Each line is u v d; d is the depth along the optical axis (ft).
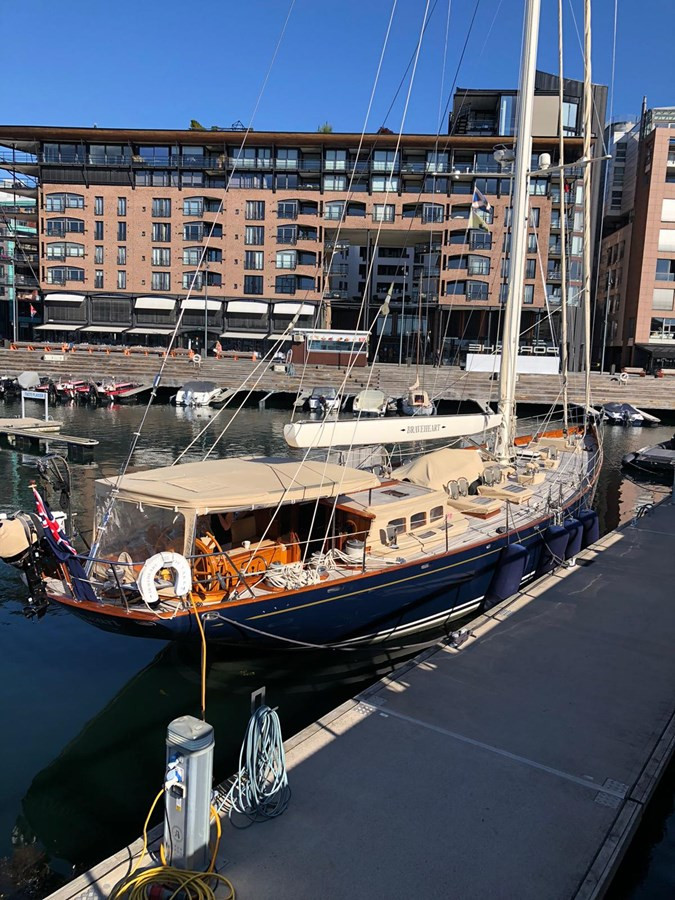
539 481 47.55
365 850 15.48
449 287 199.52
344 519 32.63
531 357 174.81
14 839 20.89
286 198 207.10
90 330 213.25
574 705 22.44
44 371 181.47
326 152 204.44
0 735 26.43
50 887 19.01
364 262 236.43
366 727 20.84
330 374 171.94
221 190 208.95
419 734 20.48
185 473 30.96
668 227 189.98
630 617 30.32
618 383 167.73
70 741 26.20
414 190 203.41
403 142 194.59
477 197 52.75
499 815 16.81
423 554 32.65
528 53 41.06
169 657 32.30
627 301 209.56
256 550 29.19
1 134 209.56
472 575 34.71
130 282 215.10
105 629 26.84
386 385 167.22
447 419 37.70
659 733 20.80
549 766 18.95
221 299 213.05
